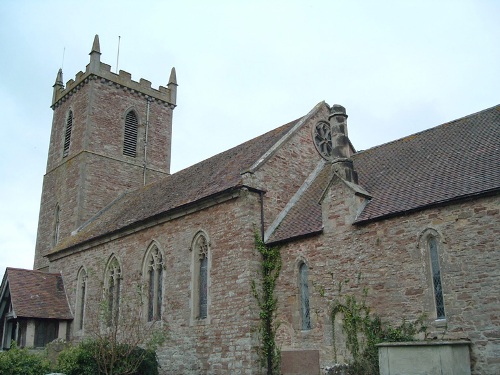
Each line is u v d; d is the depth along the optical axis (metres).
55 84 48.75
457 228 17.30
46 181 45.72
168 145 47.34
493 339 15.69
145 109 46.47
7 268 34.34
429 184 19.66
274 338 21.81
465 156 20.45
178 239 26.27
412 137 25.61
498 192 16.53
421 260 17.97
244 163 26.45
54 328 32.91
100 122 42.81
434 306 17.39
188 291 24.80
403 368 15.63
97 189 41.00
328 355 19.91
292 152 26.64
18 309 31.42
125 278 29.33
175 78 49.62
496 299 15.90
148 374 23.34
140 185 43.88
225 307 22.70
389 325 18.28
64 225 40.97
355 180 21.77
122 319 25.25
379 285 18.92
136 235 29.44
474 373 15.84
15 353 21.48
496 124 21.69
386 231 19.22
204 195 25.02
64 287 35.34
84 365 21.70
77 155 41.84
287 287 21.97
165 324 25.61
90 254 33.44
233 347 21.86
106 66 44.28
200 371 23.09
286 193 25.33
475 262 16.62
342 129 22.55
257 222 23.28
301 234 21.83
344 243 20.42
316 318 20.67
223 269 23.28
